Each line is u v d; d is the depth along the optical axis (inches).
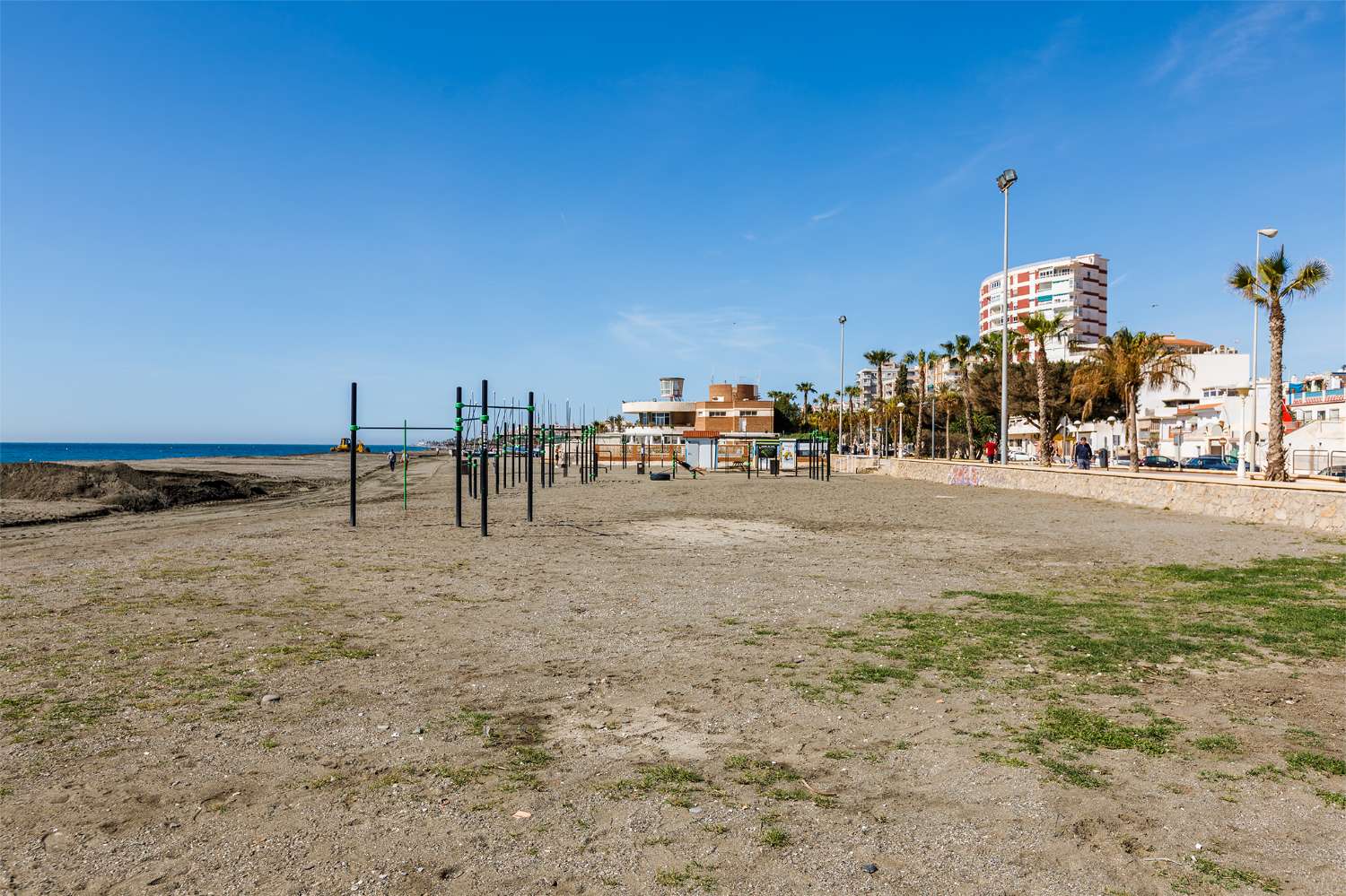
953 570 541.0
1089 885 144.2
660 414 4138.8
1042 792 184.1
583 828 166.2
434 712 243.0
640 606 412.8
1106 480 1190.9
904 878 146.1
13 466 1318.9
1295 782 189.0
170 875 146.6
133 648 321.7
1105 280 5324.8
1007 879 146.0
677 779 191.9
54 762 201.2
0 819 169.8
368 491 1691.7
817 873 148.1
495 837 162.1
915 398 3816.4
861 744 215.9
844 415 4810.5
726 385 3919.8
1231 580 482.0
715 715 240.2
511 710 244.8
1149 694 258.5
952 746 213.3
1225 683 269.4
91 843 159.2
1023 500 1227.9
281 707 247.0
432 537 740.0
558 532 789.9
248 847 157.6
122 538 738.2
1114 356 1662.2
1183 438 2464.3
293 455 6190.9
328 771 196.5
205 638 339.9
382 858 153.0
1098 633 343.9
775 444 2603.3
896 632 350.0
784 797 181.5
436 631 354.3
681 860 152.7
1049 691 263.0
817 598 434.9
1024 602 419.8
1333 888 143.0
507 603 422.3
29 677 278.2
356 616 386.6
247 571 527.2
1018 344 2417.6
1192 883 144.7
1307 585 463.2
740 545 683.4
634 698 257.4
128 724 230.4
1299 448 1688.0
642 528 827.4
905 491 1533.0
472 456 1318.9
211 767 199.0
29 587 461.4
